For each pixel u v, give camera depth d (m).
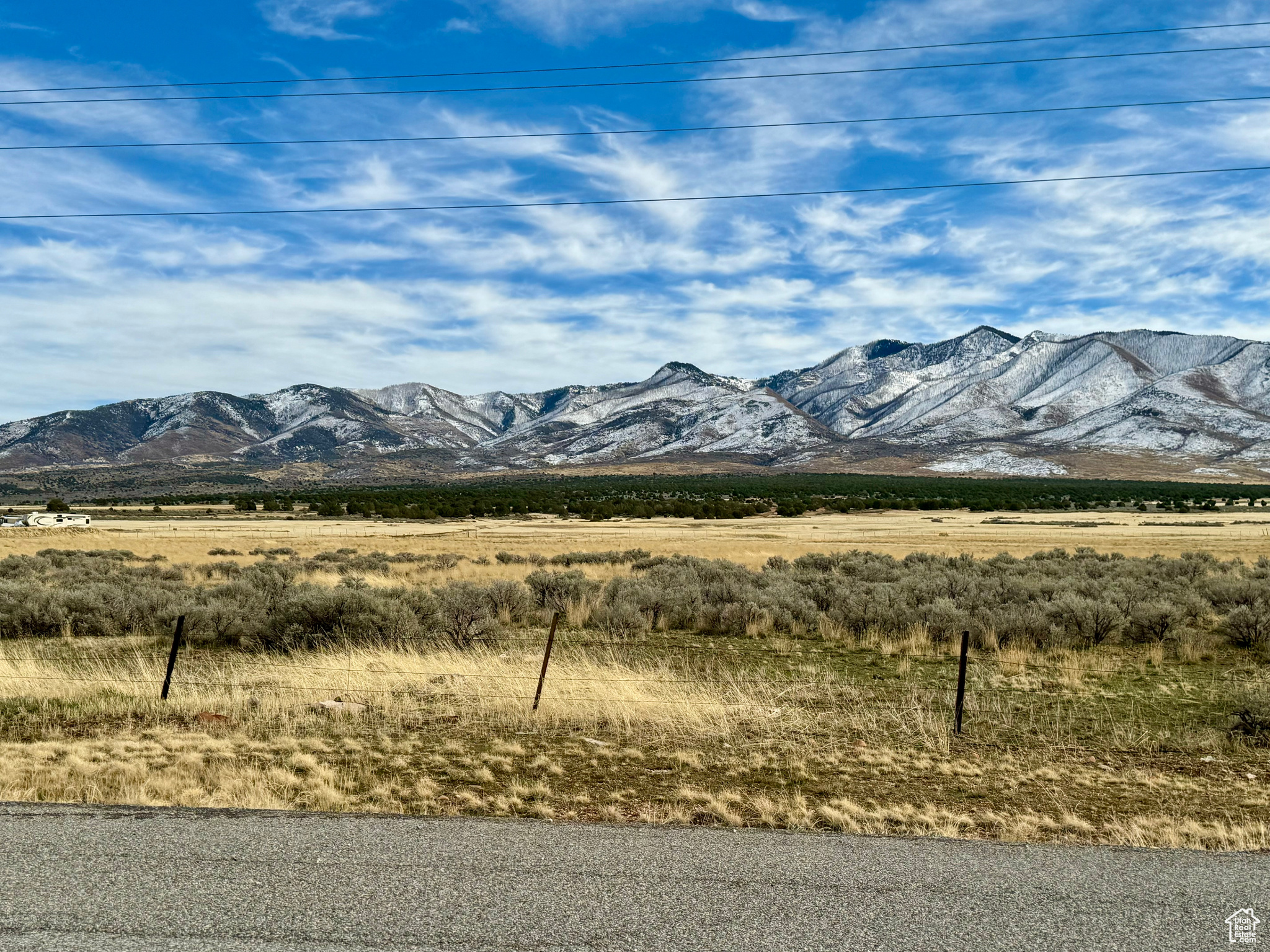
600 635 19.78
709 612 20.94
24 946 4.18
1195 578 30.47
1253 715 10.94
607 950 4.24
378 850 5.58
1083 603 18.91
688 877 5.23
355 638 16.56
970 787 8.66
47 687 12.20
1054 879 5.32
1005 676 15.23
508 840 5.84
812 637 19.94
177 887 4.91
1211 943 4.43
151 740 9.67
